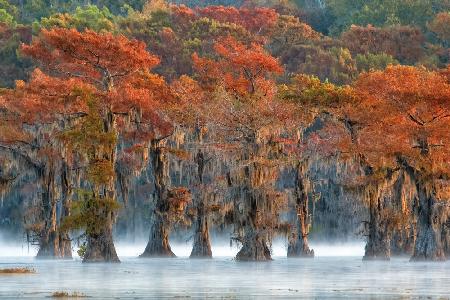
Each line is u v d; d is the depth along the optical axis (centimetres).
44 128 14675
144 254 15050
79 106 14138
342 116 14250
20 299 6638
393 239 15488
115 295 6944
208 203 14538
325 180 15250
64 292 7156
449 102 12988
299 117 14275
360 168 14062
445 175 13262
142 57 13912
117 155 14950
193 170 15250
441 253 13162
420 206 13250
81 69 14350
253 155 13262
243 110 13500
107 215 12838
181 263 12838
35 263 13075
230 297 6731
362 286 7825
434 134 13100
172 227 15250
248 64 15475
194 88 15700
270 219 13200
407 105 13288
